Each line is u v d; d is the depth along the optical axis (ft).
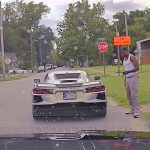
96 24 247.09
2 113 43.96
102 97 36.99
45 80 40.52
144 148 9.84
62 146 9.98
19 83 118.01
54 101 36.37
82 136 10.50
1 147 9.95
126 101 49.11
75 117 37.91
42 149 9.87
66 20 243.40
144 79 85.87
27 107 49.83
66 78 39.37
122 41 116.67
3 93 76.64
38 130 31.60
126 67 37.68
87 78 39.81
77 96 36.52
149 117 36.45
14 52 393.91
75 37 241.55
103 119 36.94
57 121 36.58
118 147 9.86
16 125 34.83
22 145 10.07
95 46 246.68
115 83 82.84
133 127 32.01
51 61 458.09
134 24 355.97
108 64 284.00
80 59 252.62
